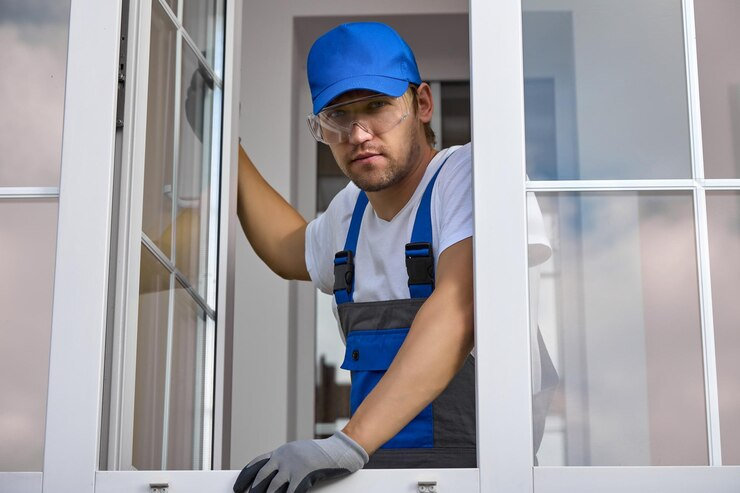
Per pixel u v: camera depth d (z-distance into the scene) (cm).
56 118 215
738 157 208
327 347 432
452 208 229
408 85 244
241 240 407
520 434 188
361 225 259
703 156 208
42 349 204
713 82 211
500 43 205
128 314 220
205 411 241
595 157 208
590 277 203
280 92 411
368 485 189
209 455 239
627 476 186
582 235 204
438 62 441
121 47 226
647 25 213
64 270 199
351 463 189
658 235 205
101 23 210
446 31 427
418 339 205
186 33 256
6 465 199
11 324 205
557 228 205
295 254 291
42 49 219
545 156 208
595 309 201
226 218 251
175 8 252
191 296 248
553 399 198
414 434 236
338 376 429
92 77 207
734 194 207
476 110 202
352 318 248
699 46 212
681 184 207
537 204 206
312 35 430
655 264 204
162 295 240
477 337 192
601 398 198
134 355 220
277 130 408
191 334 246
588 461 195
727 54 212
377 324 242
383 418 197
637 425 197
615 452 196
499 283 194
